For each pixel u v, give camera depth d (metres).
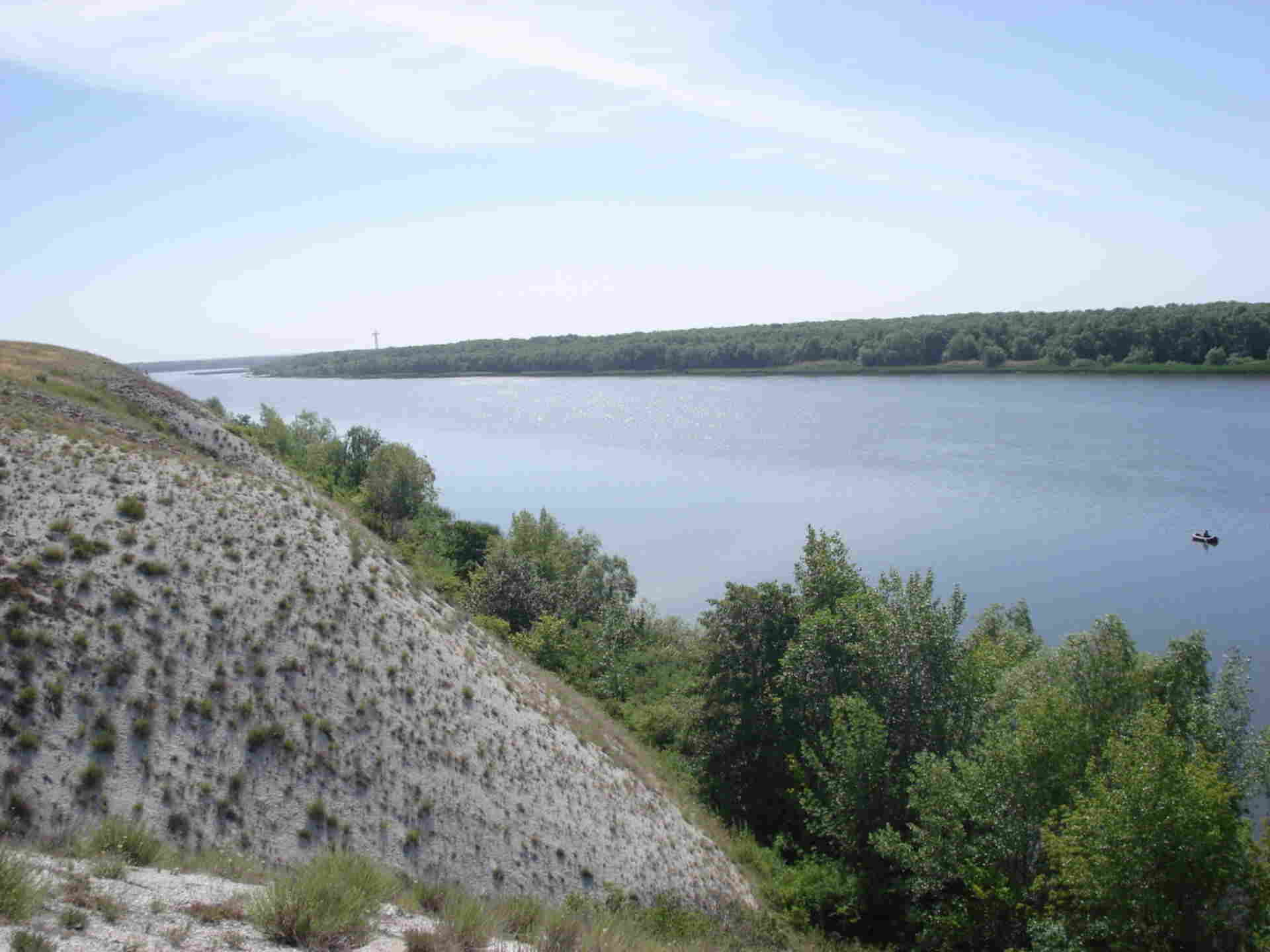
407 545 55.78
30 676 18.12
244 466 41.78
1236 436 138.75
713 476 125.19
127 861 13.14
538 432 169.88
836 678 33.34
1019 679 31.03
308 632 23.50
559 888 21.17
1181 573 77.94
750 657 35.62
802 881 26.94
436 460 143.25
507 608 46.44
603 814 24.75
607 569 61.12
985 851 24.97
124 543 22.91
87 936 9.43
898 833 26.22
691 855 25.92
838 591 37.22
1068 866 22.20
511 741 24.97
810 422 170.50
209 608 22.39
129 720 18.58
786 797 32.38
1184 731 28.28
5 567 20.20
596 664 43.06
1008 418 164.50
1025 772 25.11
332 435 80.00
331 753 20.72
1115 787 23.47
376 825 19.84
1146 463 122.25
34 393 32.22
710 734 34.12
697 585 77.00
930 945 24.91
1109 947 22.38
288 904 11.17
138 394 41.47
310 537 27.61
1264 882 21.73
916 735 31.22
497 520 102.38
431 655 26.05
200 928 10.48
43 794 16.22
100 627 20.08
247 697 20.67
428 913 13.80
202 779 18.36
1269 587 73.00
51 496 23.56
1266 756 27.58
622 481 123.88
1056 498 105.81
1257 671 55.56
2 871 9.72
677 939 20.08
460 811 21.48
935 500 107.31
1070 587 75.00
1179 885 21.58
